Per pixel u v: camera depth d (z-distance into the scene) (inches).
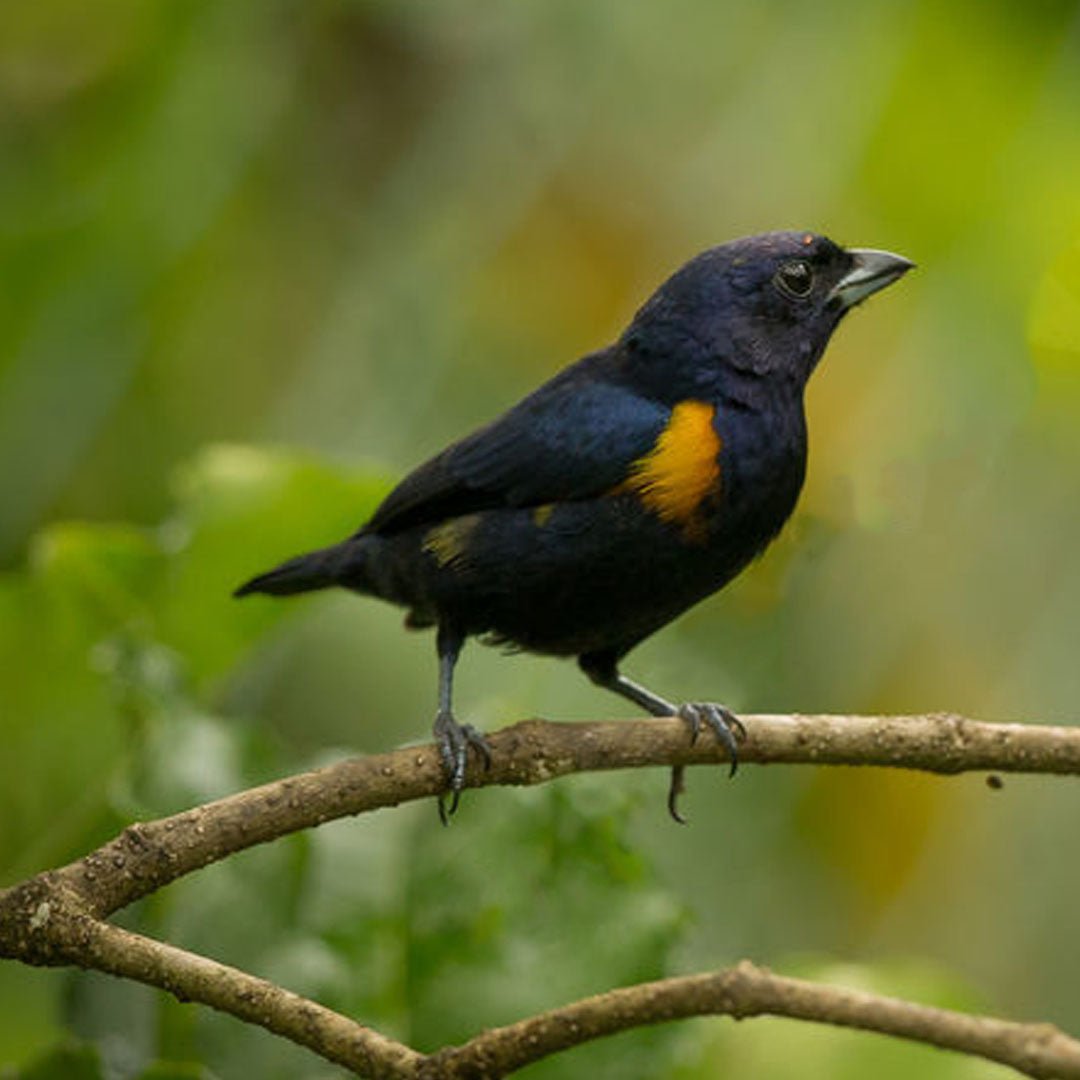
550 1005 336.2
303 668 482.3
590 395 361.4
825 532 480.4
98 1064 325.4
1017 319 477.4
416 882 345.4
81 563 376.8
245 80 556.1
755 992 243.1
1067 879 477.4
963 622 478.0
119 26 562.6
